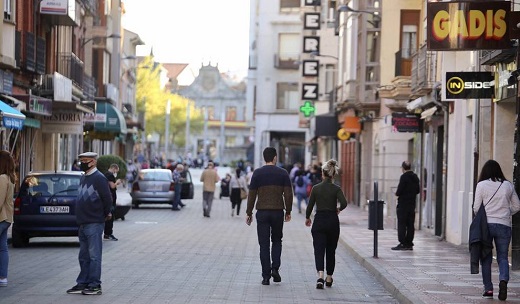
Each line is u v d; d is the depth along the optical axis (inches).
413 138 3014.3
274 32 6338.6
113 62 5452.8
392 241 2059.5
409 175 1847.9
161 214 3208.7
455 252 1813.5
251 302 1114.1
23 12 2659.9
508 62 1560.0
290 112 6348.4
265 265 1290.6
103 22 4813.0
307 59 5118.1
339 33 4156.0
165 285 1250.6
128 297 1123.3
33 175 1806.1
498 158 1712.6
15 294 1127.6
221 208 3718.0
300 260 1692.9
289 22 6314.0
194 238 2130.9
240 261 1609.3
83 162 1155.9
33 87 2780.5
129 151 6840.6
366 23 3412.9
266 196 1299.2
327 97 5113.2
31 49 2645.2
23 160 2930.6
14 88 2593.5
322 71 5128.0
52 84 2898.6
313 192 1298.0
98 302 1074.7
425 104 2347.4
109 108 4165.8
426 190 2485.2
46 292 1151.6
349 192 4261.8
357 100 3513.8
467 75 1679.4
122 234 2215.8
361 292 1259.2
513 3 1428.4
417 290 1187.9
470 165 2014.0
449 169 2149.4
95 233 1144.2
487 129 1849.2
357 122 3735.2
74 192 1792.6
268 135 6378.0
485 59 1622.8
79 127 3095.5
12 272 1363.2
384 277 1347.2
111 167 2018.9
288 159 6668.3
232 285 1275.8
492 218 1125.1
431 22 1370.6
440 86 2132.1
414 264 1547.7
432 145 2407.7
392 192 2827.3
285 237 2295.8
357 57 3572.8
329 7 4904.0
